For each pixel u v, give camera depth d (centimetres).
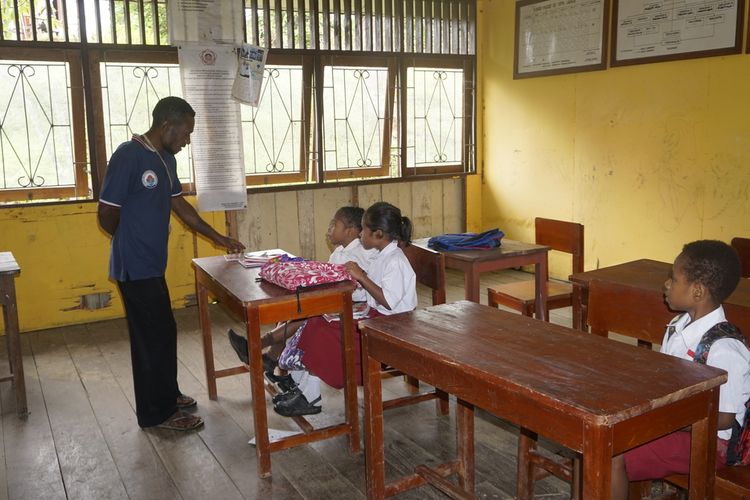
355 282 244
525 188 558
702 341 164
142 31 431
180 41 438
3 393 325
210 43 446
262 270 254
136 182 261
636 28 447
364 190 536
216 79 452
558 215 530
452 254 308
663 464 163
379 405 201
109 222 259
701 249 167
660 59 434
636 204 468
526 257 315
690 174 430
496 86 571
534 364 151
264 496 227
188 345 393
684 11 417
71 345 398
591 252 507
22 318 423
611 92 474
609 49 469
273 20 473
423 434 270
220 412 297
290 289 235
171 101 270
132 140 264
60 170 425
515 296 336
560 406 130
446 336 175
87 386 332
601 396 131
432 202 576
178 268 466
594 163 495
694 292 168
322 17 492
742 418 162
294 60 484
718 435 163
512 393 143
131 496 229
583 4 482
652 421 133
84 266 436
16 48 401
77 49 416
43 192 422
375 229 258
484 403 152
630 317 213
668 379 140
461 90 574
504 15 553
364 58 514
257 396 233
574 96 503
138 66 434
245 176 479
